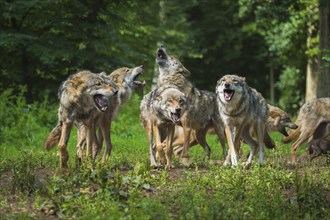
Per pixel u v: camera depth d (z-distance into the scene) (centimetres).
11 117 1936
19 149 1672
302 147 1798
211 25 4119
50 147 1273
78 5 2405
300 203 913
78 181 988
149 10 2919
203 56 4181
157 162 1297
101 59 2433
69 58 2369
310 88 2872
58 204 891
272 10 2475
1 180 1038
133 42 2877
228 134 1253
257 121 1287
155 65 3158
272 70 3994
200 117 1401
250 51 4166
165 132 1350
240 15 3275
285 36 3083
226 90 1223
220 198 936
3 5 2347
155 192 977
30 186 974
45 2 2356
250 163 1227
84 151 1333
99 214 841
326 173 1134
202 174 1120
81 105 1099
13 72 2489
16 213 870
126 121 2194
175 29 3659
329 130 1484
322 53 2361
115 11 2647
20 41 2327
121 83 1401
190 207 866
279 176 1070
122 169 1160
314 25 2809
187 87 1365
